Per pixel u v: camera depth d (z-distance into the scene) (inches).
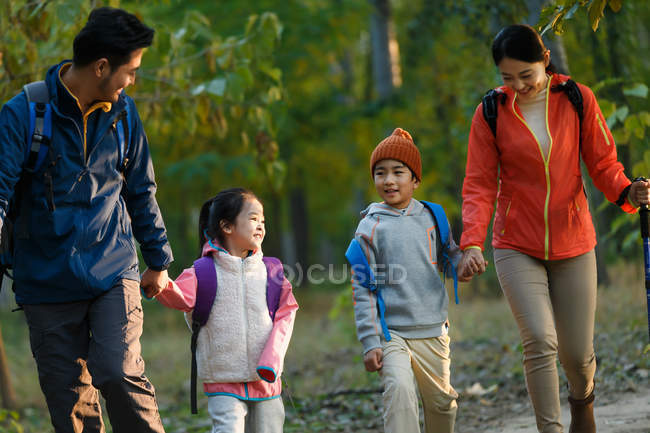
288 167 1647.4
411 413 295.6
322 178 1845.5
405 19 1445.6
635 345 567.8
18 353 1099.3
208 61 555.8
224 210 306.3
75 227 269.9
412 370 317.1
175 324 1453.0
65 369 277.9
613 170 314.3
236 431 286.0
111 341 272.1
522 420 442.6
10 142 263.3
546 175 307.0
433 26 1043.9
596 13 311.6
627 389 459.5
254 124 588.4
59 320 276.4
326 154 1711.4
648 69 712.4
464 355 710.5
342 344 979.3
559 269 318.7
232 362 293.3
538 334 303.1
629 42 617.3
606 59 622.5
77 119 269.6
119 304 277.1
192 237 2480.3
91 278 272.4
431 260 318.7
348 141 1633.9
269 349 290.7
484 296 1133.1
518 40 294.5
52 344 275.9
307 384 709.9
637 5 686.5
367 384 631.2
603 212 689.0
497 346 733.3
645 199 306.3
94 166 274.1
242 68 543.8
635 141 539.5
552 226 309.1
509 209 316.2
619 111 474.0
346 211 2859.3
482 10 657.6
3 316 1336.1
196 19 573.3
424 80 1357.0
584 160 321.1
